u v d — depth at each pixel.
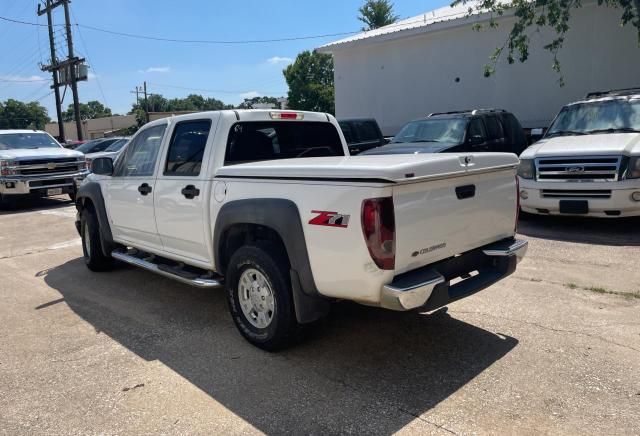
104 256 6.50
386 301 3.19
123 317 4.94
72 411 3.28
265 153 4.79
